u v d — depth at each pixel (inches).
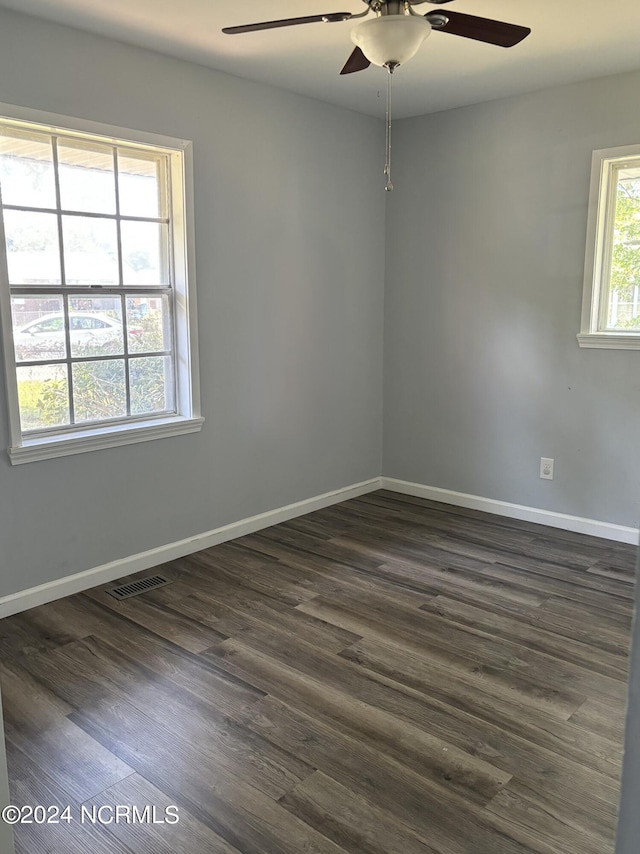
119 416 134.8
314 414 174.1
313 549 150.9
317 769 80.6
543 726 88.7
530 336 162.4
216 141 140.4
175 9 107.5
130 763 81.7
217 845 69.5
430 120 172.6
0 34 106.7
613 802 75.4
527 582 133.3
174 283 139.9
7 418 114.8
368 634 112.7
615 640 110.8
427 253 178.5
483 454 175.5
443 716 90.7
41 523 121.8
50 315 121.6
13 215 114.6
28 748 84.4
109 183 127.5
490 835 70.7
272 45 123.6
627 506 152.9
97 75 119.3
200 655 105.9
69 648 108.0
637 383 147.6
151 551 140.6
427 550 150.1
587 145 147.6
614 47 125.0
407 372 187.9
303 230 162.9
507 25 85.5
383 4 83.8
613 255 150.6
